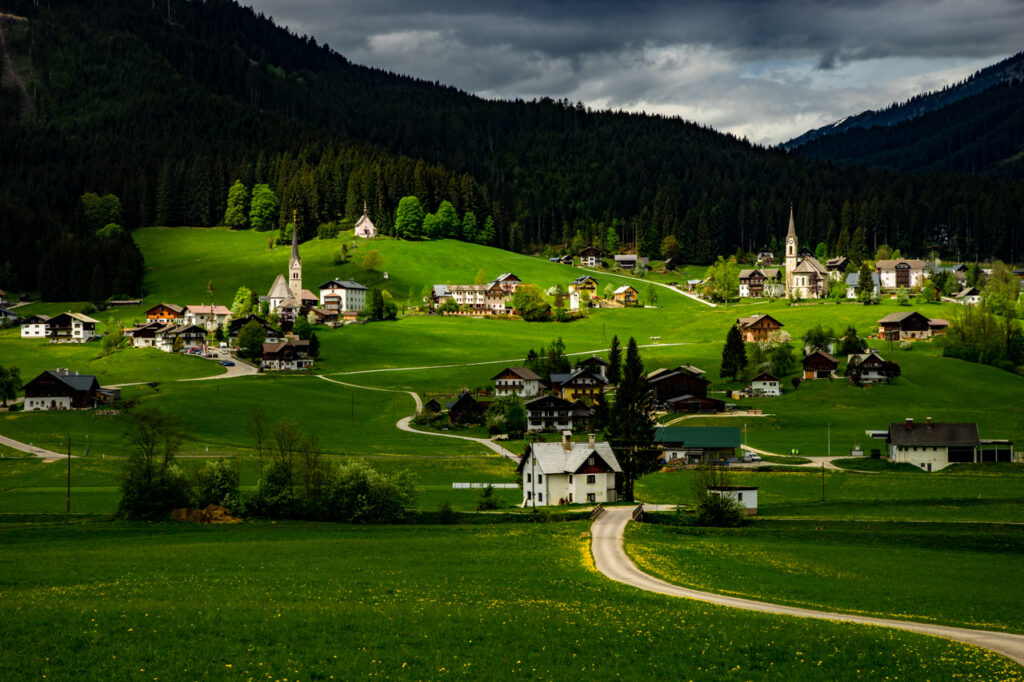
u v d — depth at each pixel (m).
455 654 49.78
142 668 46.91
